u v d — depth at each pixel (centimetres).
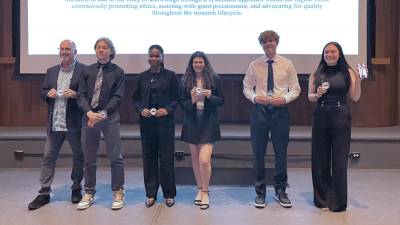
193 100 378
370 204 394
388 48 575
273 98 379
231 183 458
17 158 527
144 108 385
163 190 395
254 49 556
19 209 383
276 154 393
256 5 553
